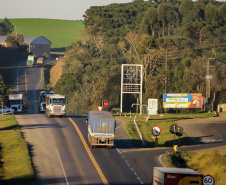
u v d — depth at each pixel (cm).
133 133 17112
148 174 10031
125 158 11944
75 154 12312
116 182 9150
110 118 12988
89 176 9700
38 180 9281
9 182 8919
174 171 6875
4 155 12025
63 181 9188
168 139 17112
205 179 6694
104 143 13075
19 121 18625
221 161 11469
